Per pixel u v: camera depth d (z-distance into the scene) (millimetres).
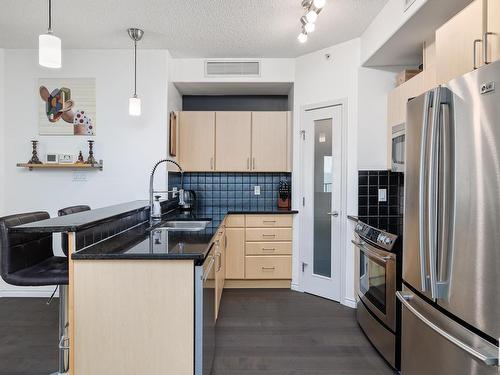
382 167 3191
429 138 1470
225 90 4125
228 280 3803
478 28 1468
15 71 3480
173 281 1558
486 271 1184
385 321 2219
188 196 3838
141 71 3508
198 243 1808
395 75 3178
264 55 3666
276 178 4328
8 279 1742
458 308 1334
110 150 3518
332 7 2631
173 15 2773
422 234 1511
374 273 2434
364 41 3062
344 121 3271
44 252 2088
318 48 3447
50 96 3496
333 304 3289
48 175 3514
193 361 1566
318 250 3533
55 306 3236
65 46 3414
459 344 1281
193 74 3770
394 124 2980
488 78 1168
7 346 2445
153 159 3525
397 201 3211
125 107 3518
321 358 2303
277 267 3736
